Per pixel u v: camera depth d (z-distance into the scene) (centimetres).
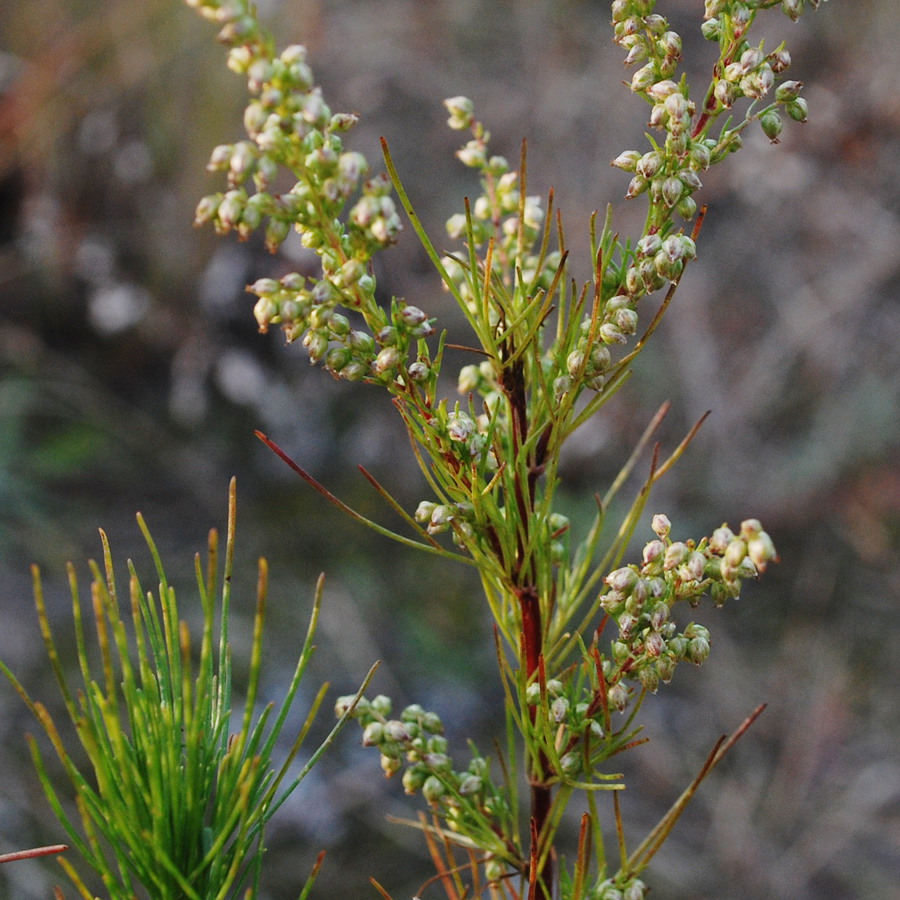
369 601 413
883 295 509
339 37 549
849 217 496
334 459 471
